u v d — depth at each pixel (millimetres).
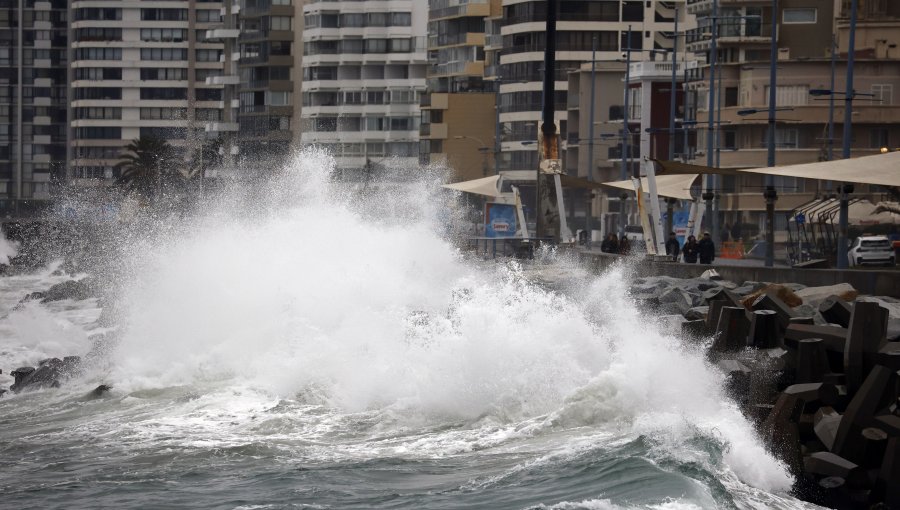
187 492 40219
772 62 143125
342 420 52062
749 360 52375
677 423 44719
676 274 108375
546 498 36875
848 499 40906
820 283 90188
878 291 86312
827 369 50344
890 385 44094
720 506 35625
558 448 44031
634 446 41938
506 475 40000
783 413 44750
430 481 40719
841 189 102438
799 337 51812
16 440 50594
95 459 46406
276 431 50656
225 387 59562
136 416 55000
